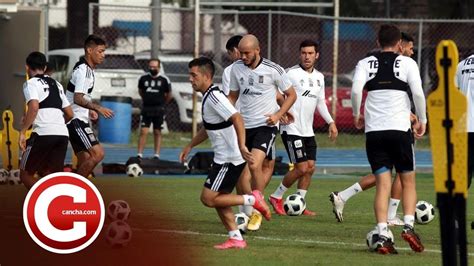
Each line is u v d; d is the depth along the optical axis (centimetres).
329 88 8525
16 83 7656
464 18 9619
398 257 2903
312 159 4078
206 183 3009
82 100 4147
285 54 9188
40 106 3953
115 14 9331
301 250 3033
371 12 9800
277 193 4078
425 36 9025
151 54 7650
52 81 3988
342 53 9044
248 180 3534
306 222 3784
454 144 2073
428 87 8362
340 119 8412
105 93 8069
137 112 8225
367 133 3011
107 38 9050
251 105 3559
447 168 2083
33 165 3978
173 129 8312
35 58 3966
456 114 2067
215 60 8506
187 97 8294
